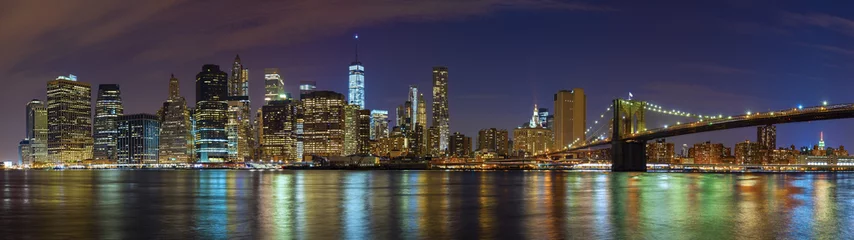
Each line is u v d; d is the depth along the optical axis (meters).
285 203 93.69
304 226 64.44
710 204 87.56
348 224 65.94
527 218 70.75
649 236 56.72
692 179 193.12
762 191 119.25
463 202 94.31
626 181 176.62
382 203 93.06
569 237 56.31
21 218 74.12
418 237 56.78
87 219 72.62
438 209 82.38
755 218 69.69
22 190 140.12
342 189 137.50
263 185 162.75
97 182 198.50
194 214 77.25
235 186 157.00
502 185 154.00
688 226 62.88
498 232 59.47
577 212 77.00
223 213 78.31
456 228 62.41
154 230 62.25
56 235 59.81
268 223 67.00
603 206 85.06
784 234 57.84
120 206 90.56
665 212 76.44
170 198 107.50
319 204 91.50
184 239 56.66
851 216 71.69
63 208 87.38
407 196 109.69
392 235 58.00
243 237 57.34
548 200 97.12
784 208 81.25
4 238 58.34
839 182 166.75
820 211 77.31
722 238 55.47
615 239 55.06
